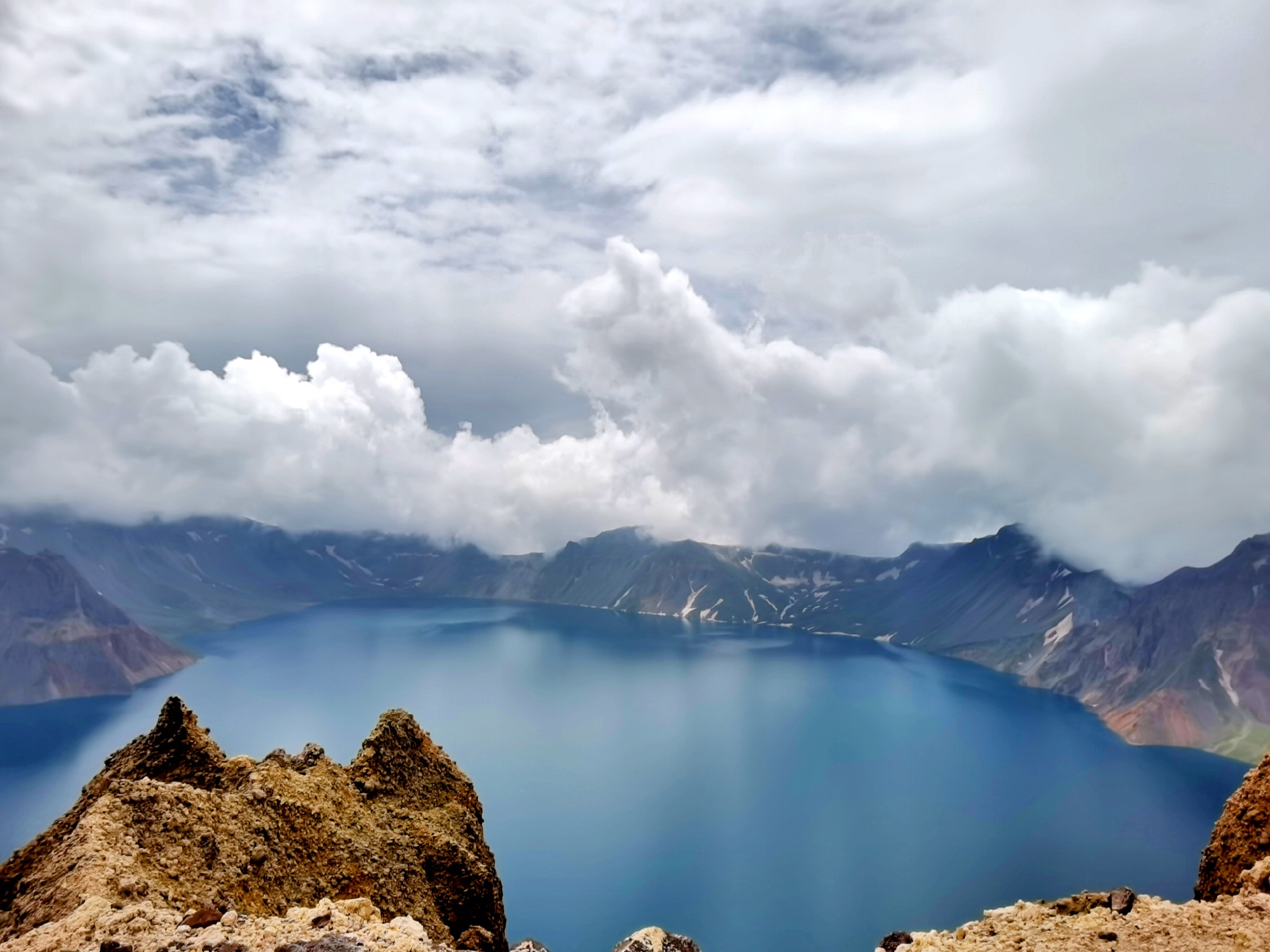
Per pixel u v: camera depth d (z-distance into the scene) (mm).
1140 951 33188
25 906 40750
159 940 34094
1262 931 33188
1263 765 47031
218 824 51469
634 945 46375
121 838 45625
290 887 52125
